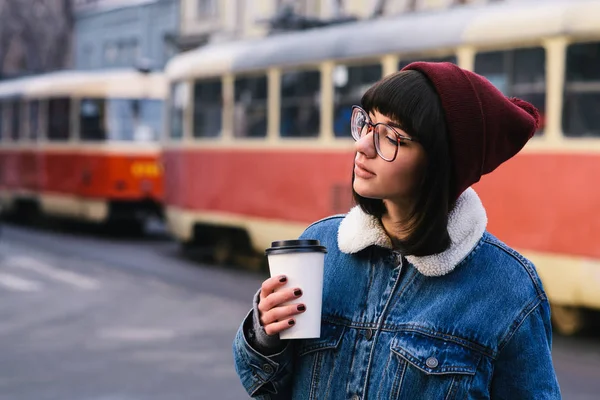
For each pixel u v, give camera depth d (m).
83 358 8.07
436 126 1.82
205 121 14.44
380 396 1.87
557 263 8.70
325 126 11.94
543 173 8.85
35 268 14.58
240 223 13.54
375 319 1.92
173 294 11.86
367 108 1.90
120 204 19.88
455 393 1.83
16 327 9.59
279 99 12.78
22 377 7.35
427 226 1.85
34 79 22.34
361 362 1.91
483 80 1.88
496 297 1.86
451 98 1.82
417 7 20.62
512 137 1.89
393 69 10.84
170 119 15.58
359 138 1.91
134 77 20.06
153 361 7.96
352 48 11.46
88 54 39.31
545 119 8.89
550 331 1.92
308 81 12.25
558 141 8.76
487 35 9.50
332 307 1.97
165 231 21.98
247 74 13.43
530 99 9.08
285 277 1.87
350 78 11.55
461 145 1.83
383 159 1.85
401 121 1.83
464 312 1.86
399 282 1.93
